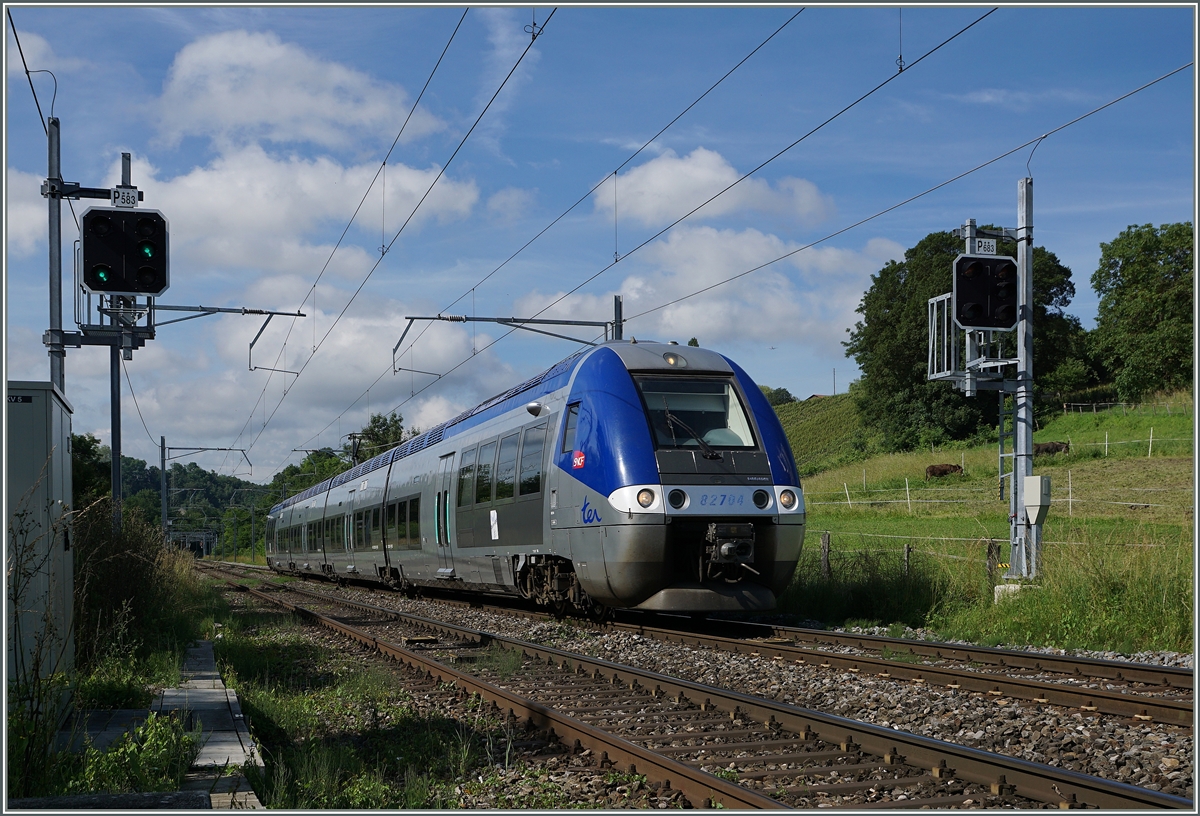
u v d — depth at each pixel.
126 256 13.15
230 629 15.94
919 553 17.31
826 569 17.00
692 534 12.70
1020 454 14.51
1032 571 13.93
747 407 13.45
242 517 102.81
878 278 63.69
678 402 13.24
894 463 48.81
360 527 27.20
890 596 14.99
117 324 14.09
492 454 16.94
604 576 12.78
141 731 6.36
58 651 7.70
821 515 36.78
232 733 7.28
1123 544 13.19
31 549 6.74
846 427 78.25
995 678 8.36
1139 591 11.70
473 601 20.09
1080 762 6.01
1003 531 26.20
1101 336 68.69
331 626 16.25
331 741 7.59
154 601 13.38
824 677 9.39
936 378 15.10
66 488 8.53
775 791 5.53
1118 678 8.95
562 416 14.19
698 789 5.50
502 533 16.03
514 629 14.78
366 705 9.02
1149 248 61.66
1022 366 14.71
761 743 6.64
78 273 13.88
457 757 6.72
